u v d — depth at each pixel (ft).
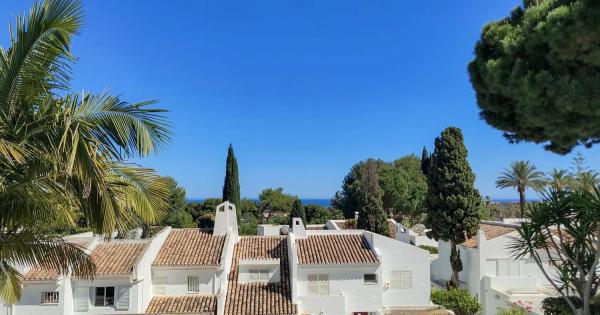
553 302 52.54
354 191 279.90
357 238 107.14
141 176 42.55
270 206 274.57
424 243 169.99
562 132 34.32
